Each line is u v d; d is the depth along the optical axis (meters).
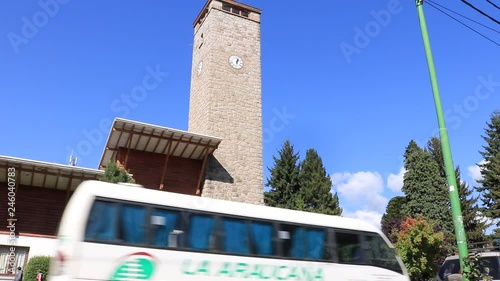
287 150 50.62
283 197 48.28
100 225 7.74
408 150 51.22
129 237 7.91
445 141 10.71
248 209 9.80
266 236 9.66
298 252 9.91
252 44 36.44
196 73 36.44
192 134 27.91
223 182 30.95
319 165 51.44
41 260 21.36
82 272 7.23
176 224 8.57
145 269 7.83
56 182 24.84
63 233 7.53
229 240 9.09
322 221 10.79
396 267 11.29
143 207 8.35
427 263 27.89
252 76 35.31
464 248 10.11
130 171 28.47
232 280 8.73
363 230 11.32
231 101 33.53
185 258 8.34
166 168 29.39
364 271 10.70
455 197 10.34
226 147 32.06
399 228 38.69
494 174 47.28
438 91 11.13
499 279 11.66
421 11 11.93
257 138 33.69
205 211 9.12
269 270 9.30
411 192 48.38
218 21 35.34
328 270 10.16
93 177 24.22
